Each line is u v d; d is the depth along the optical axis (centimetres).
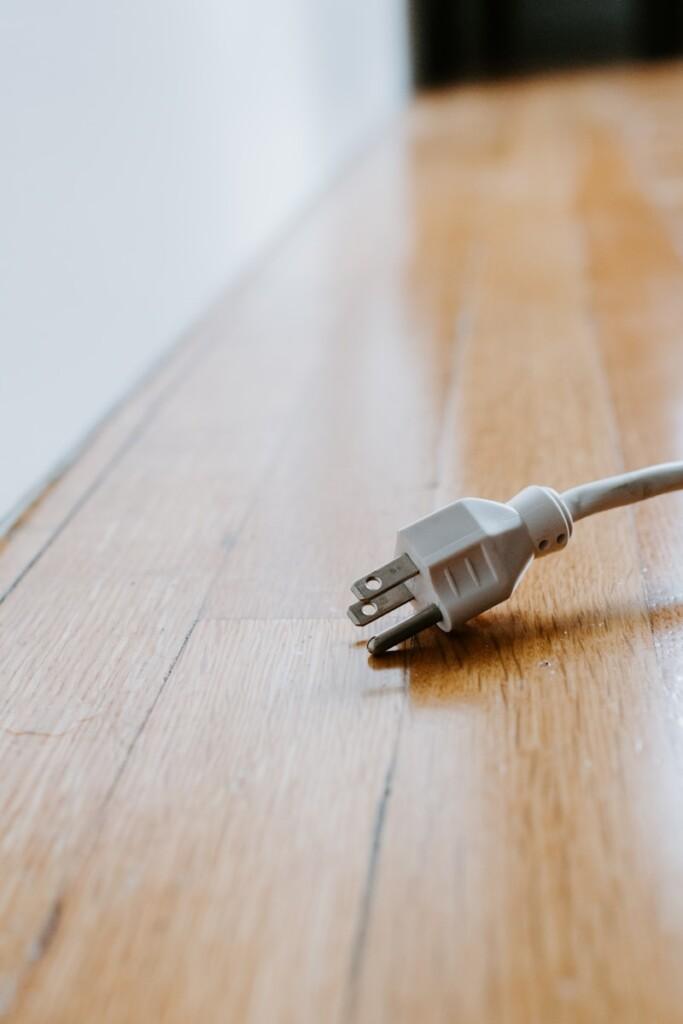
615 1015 35
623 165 142
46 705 46
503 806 41
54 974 37
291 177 133
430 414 66
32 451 61
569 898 38
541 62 306
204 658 48
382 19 220
